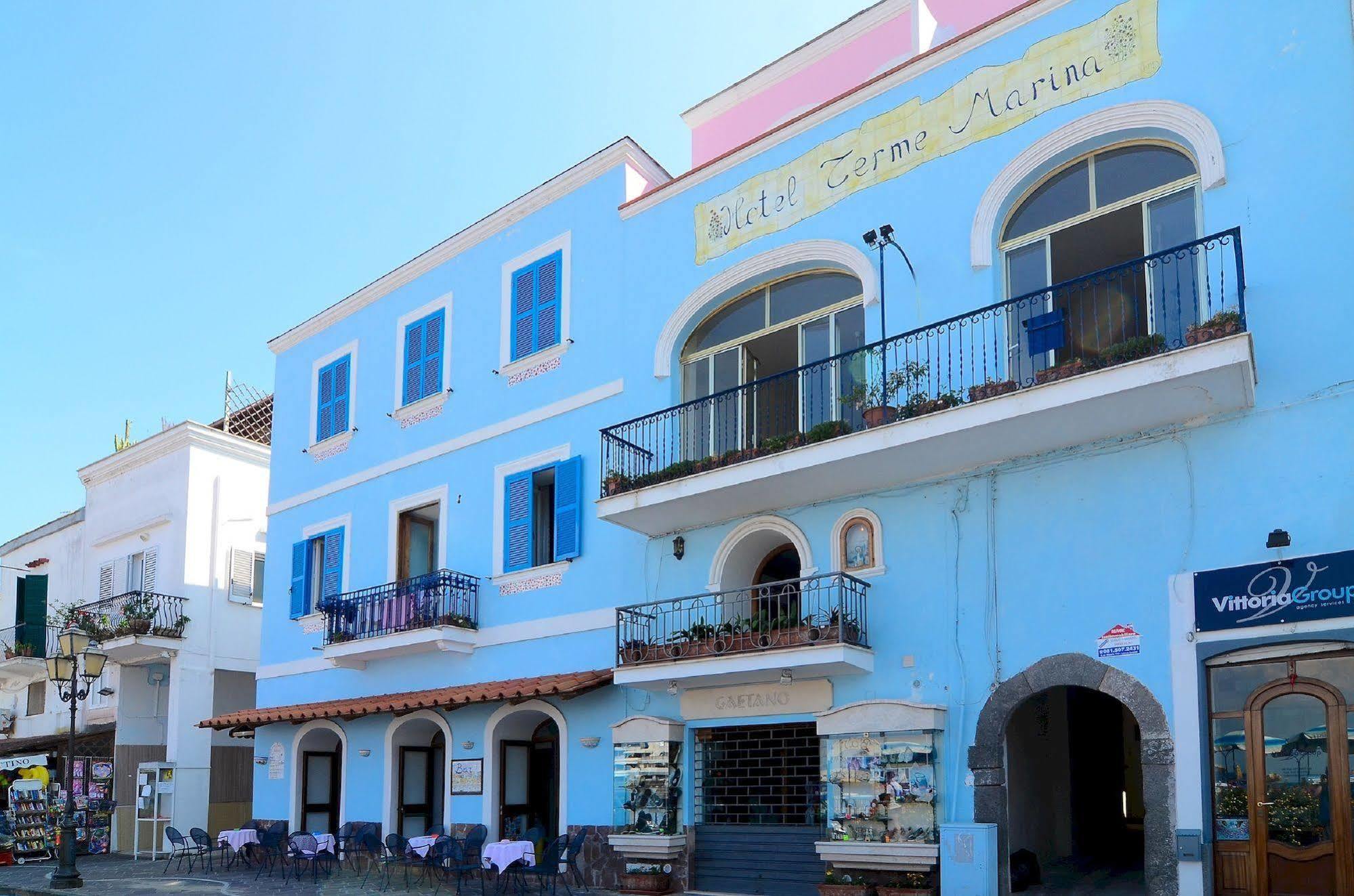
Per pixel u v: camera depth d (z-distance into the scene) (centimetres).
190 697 2389
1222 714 1048
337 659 1881
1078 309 1212
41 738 2677
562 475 1666
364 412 2064
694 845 1419
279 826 1872
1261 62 1112
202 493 2500
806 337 1463
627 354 1630
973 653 1209
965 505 1248
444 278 1966
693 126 1923
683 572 1495
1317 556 1002
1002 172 1267
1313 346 1045
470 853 1502
